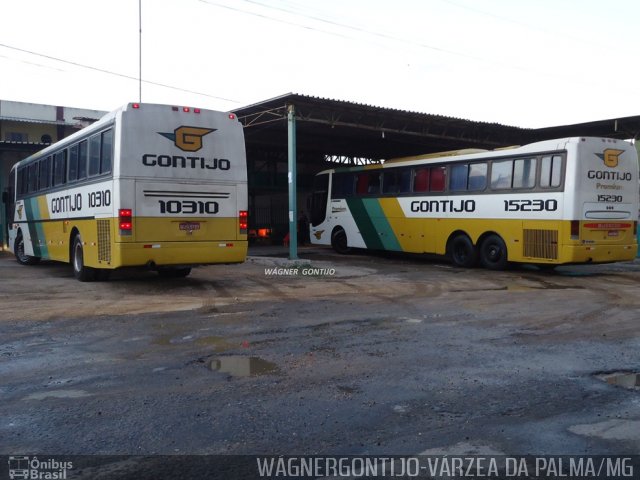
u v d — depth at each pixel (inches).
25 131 1176.8
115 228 425.4
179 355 254.2
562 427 173.6
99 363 241.4
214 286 479.5
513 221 598.2
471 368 235.8
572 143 544.1
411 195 737.0
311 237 938.1
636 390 208.5
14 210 734.5
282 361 244.8
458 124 872.9
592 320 336.5
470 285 497.0
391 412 185.0
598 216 551.2
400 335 295.3
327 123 786.2
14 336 291.1
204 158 451.8
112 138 433.7
